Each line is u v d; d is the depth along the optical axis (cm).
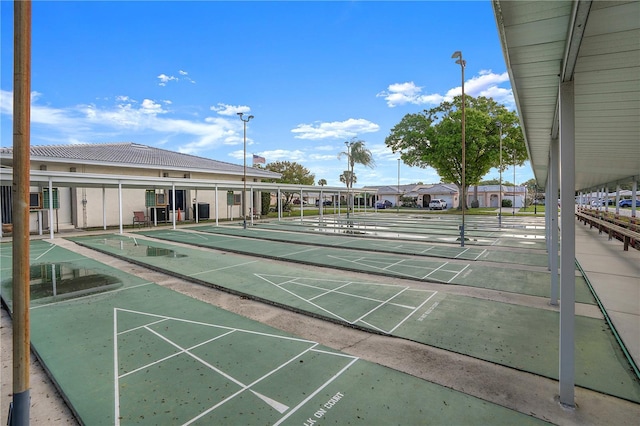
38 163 1966
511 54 305
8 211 1753
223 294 731
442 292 733
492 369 412
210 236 1712
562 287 344
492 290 747
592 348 466
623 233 1201
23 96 239
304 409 334
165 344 478
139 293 726
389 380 388
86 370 406
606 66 322
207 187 2342
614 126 536
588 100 416
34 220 1923
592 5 224
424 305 646
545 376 396
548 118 505
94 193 2194
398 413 328
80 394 357
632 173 1250
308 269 962
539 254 1197
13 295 245
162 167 2450
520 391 366
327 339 502
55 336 503
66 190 2100
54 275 883
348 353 456
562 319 343
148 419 318
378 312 607
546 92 396
